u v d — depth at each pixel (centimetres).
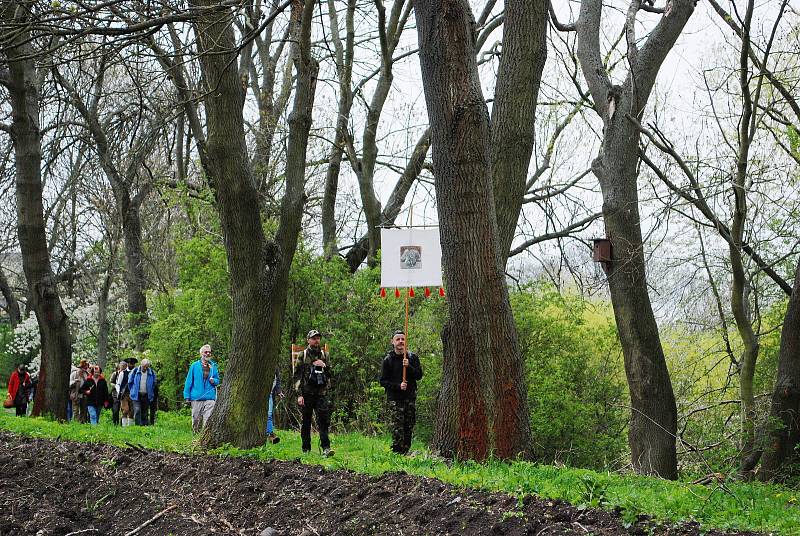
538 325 2525
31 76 2477
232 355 1485
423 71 1398
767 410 2080
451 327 1393
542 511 788
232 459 1262
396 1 2850
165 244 4094
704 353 2189
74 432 1702
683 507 848
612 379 2652
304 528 870
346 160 3244
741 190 1653
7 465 1273
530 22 1565
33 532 966
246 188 1477
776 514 920
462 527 779
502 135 1564
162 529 934
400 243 1455
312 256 2778
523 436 1362
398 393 1479
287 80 3341
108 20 1042
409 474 1047
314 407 1512
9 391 2928
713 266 1948
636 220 1791
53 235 3953
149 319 3634
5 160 2559
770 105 1722
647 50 1822
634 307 1773
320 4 1639
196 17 1080
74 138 2661
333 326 2694
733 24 1806
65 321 2531
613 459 2550
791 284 2183
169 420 2736
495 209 1535
